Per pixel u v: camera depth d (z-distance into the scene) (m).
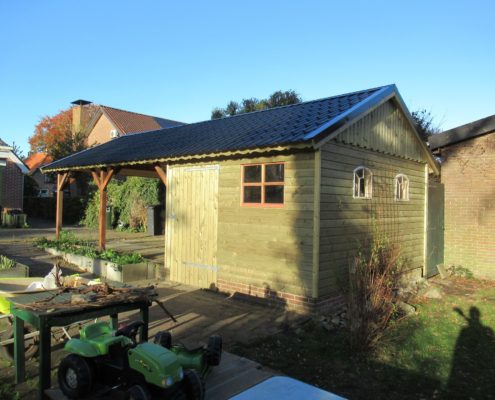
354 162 8.23
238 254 8.38
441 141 11.76
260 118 10.45
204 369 4.42
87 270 10.84
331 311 7.48
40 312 4.09
